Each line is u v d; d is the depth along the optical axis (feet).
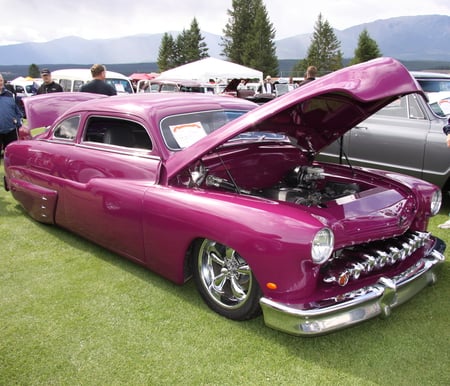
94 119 12.23
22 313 9.49
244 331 8.73
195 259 9.36
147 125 10.44
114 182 10.75
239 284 8.75
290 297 7.63
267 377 7.44
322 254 7.33
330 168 12.12
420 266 9.04
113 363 7.84
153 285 10.69
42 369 7.72
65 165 12.50
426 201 9.90
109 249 11.68
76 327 8.95
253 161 11.12
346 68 8.16
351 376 7.45
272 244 7.48
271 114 8.40
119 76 53.16
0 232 14.47
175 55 257.34
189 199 8.98
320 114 9.99
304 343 8.36
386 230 8.60
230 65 58.49
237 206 8.25
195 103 11.50
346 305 7.52
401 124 17.04
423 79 20.35
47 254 12.63
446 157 15.81
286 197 10.48
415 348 8.19
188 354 8.05
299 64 262.06
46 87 29.25
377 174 11.02
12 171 15.15
